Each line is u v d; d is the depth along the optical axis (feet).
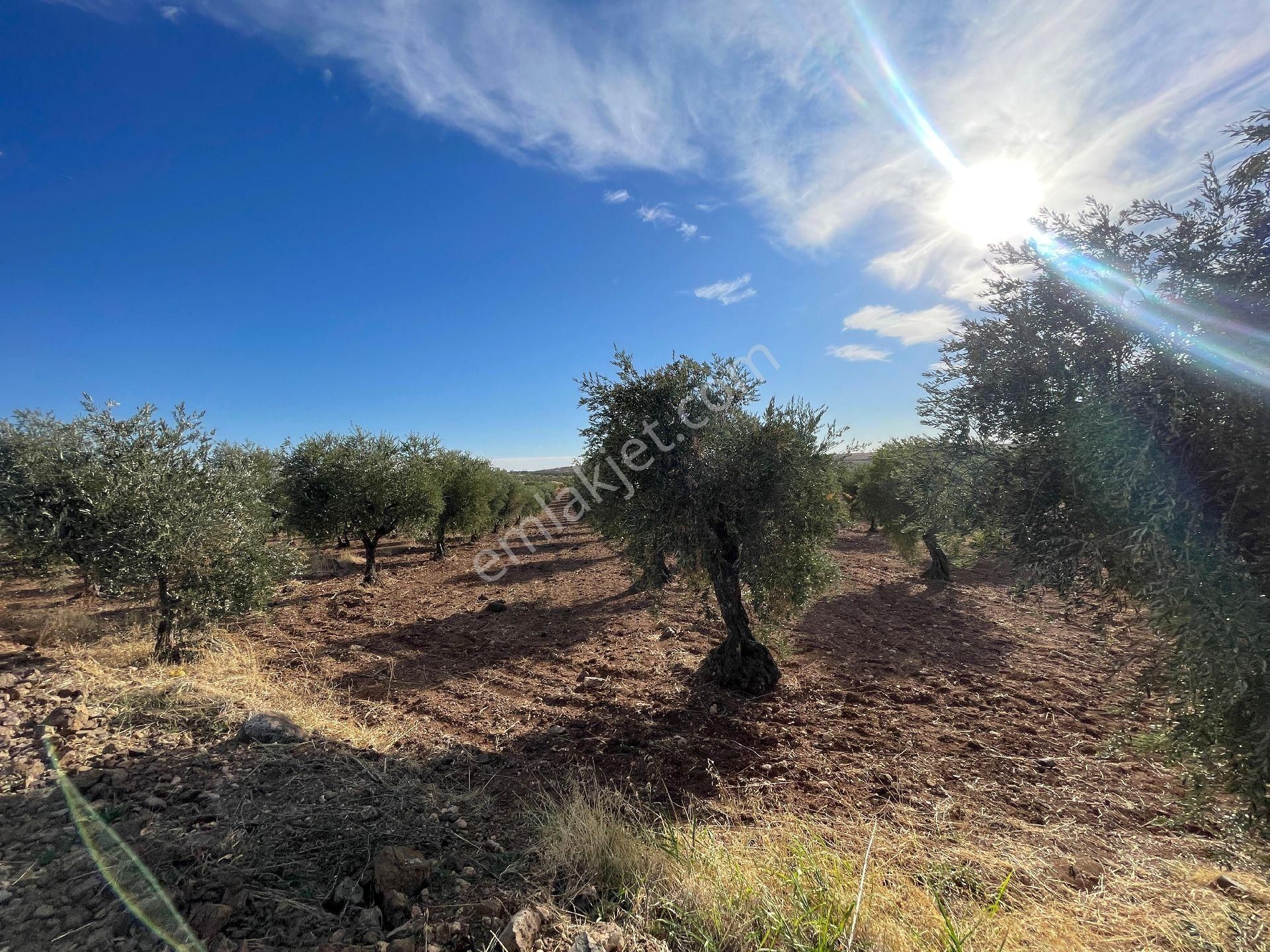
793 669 24.25
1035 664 24.88
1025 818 13.33
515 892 9.59
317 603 39.11
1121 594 9.10
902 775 15.33
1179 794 10.82
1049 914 9.41
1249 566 6.88
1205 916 9.29
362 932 8.58
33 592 35.81
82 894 8.79
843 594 38.93
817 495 21.09
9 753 13.48
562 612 36.32
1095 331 8.32
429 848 11.10
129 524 21.27
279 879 9.74
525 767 15.89
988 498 9.20
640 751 16.92
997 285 9.40
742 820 13.10
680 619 32.68
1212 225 7.71
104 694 17.53
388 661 26.12
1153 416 7.41
